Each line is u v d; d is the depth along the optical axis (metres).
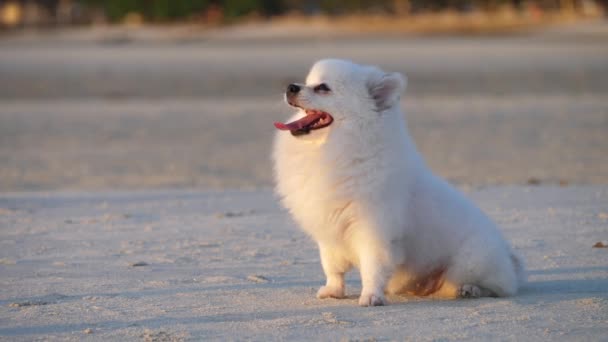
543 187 18.56
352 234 9.03
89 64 70.75
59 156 25.84
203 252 12.09
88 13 173.12
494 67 61.97
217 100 42.66
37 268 10.95
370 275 8.95
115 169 23.53
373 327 7.89
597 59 67.19
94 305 8.89
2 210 15.90
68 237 13.24
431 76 55.91
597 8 137.00
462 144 27.86
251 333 7.70
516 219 14.45
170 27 142.00
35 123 33.75
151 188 20.52
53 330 7.90
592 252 11.75
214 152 26.55
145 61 74.06
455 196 9.45
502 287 9.26
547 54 74.19
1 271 10.75
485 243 9.18
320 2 157.00
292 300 9.22
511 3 145.12
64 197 17.69
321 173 8.96
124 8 152.88
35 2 173.00
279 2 155.00
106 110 38.28
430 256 9.28
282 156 9.45
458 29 122.75
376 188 8.81
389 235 8.88
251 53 84.06
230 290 9.70
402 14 150.12
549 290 9.64
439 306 8.84
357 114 8.98
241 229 13.91
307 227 9.23
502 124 32.22
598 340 7.34
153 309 8.72
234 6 146.75
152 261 11.45
